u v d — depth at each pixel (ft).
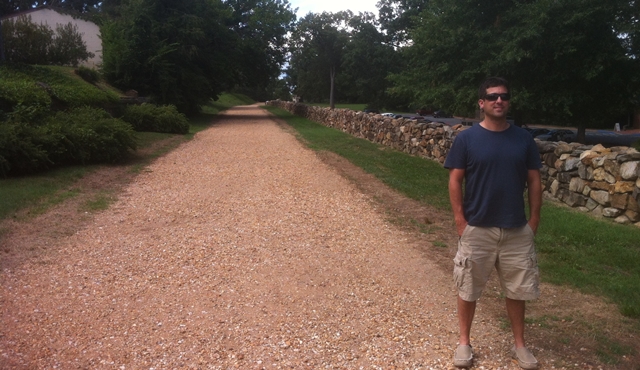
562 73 54.44
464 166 10.54
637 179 21.74
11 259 17.16
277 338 11.98
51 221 21.84
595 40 53.78
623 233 20.35
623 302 13.57
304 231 21.31
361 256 18.08
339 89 238.89
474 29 57.67
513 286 10.44
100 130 38.40
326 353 11.31
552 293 14.44
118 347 11.55
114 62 88.48
